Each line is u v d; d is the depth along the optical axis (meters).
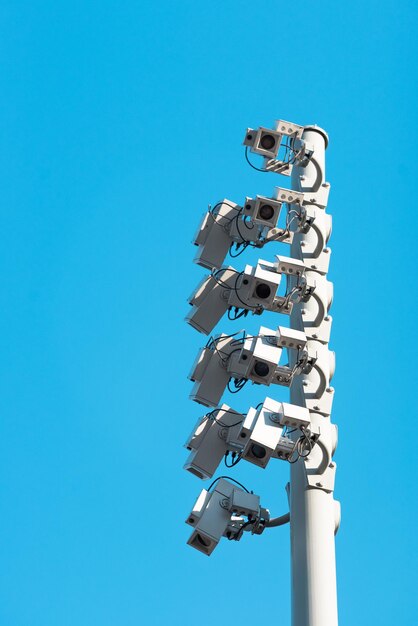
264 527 8.03
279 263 7.66
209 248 8.44
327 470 7.25
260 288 7.74
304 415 7.07
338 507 7.34
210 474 8.15
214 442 8.17
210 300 8.34
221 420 8.20
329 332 7.71
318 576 6.91
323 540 7.04
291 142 8.15
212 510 8.16
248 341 7.54
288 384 7.49
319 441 7.20
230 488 8.31
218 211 8.52
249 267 7.87
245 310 8.14
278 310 7.76
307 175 8.18
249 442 7.09
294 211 8.03
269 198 7.96
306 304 7.79
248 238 8.34
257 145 8.01
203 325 8.30
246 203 7.94
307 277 7.68
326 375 7.47
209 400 8.16
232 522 8.26
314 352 7.45
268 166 8.13
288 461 7.23
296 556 7.06
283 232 8.13
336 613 6.86
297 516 7.18
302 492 7.22
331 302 7.90
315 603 6.82
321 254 7.95
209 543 8.14
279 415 7.21
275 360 7.31
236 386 8.20
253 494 8.19
